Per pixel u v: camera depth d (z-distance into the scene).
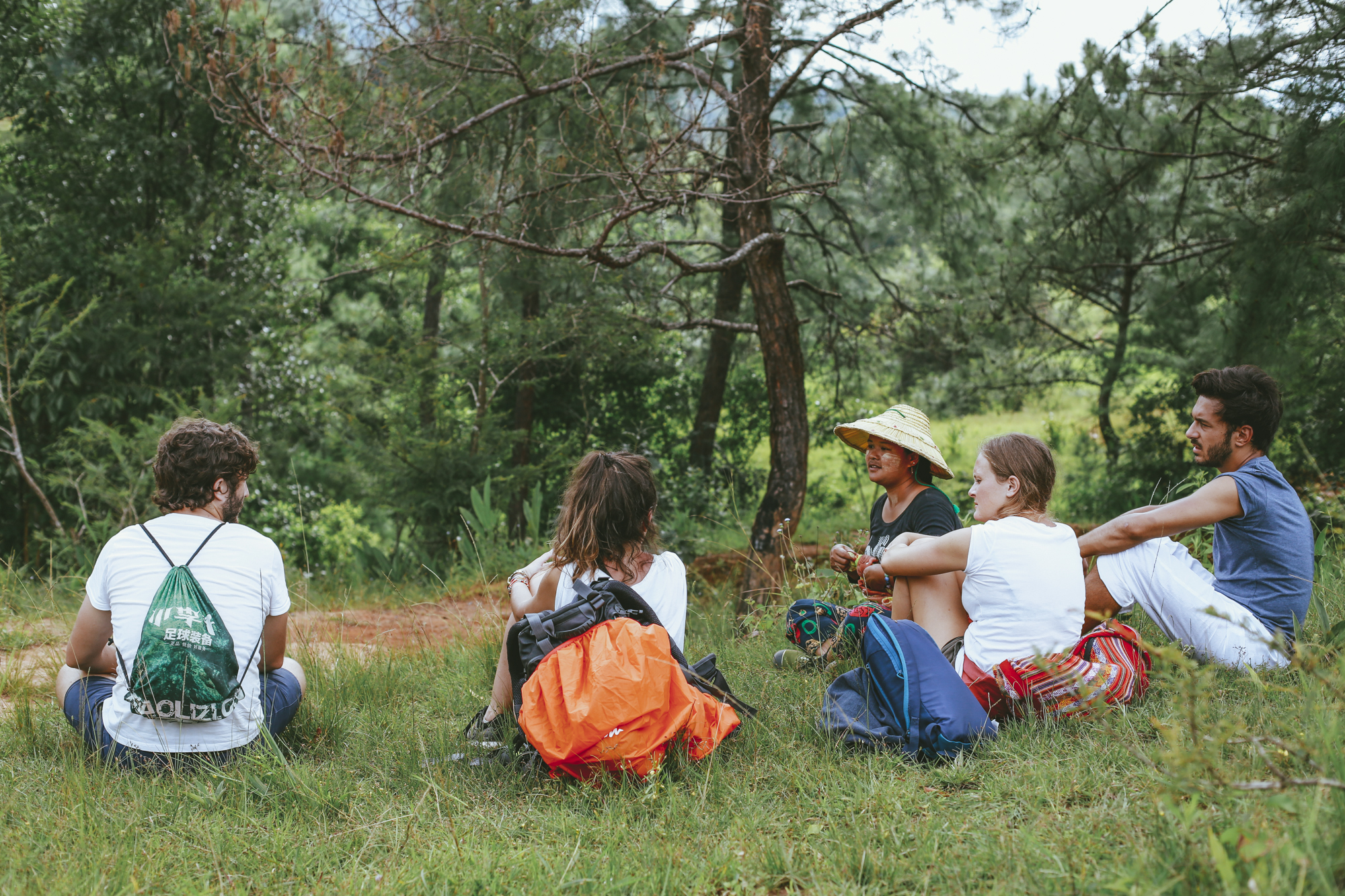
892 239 13.84
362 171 6.26
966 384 14.17
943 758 2.89
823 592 4.97
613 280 10.22
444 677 4.39
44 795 2.91
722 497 11.71
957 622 3.44
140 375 11.56
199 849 2.51
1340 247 7.27
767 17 6.42
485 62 7.86
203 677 2.96
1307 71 6.86
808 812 2.60
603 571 3.20
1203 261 9.82
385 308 15.63
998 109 10.52
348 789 2.94
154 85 11.55
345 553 13.81
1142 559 3.52
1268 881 1.66
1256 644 3.25
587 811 2.70
